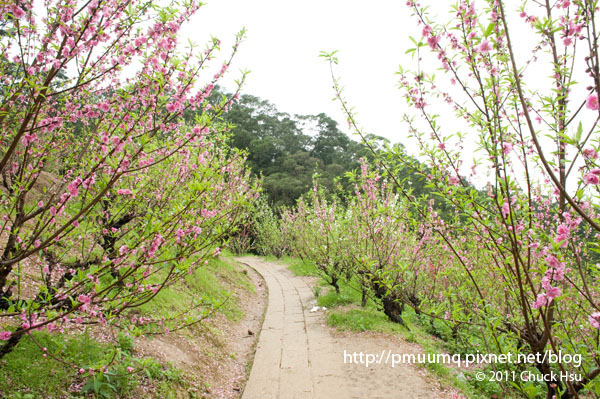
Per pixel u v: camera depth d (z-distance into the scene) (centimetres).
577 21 219
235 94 345
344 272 1062
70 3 265
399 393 496
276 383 550
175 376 483
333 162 4112
